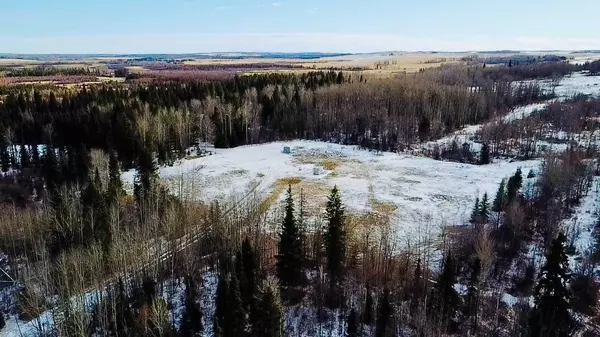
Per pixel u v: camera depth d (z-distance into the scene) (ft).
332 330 161.79
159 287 176.14
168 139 331.16
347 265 186.39
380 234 217.77
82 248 179.52
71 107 382.83
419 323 156.15
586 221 225.35
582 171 258.78
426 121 381.60
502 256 198.39
